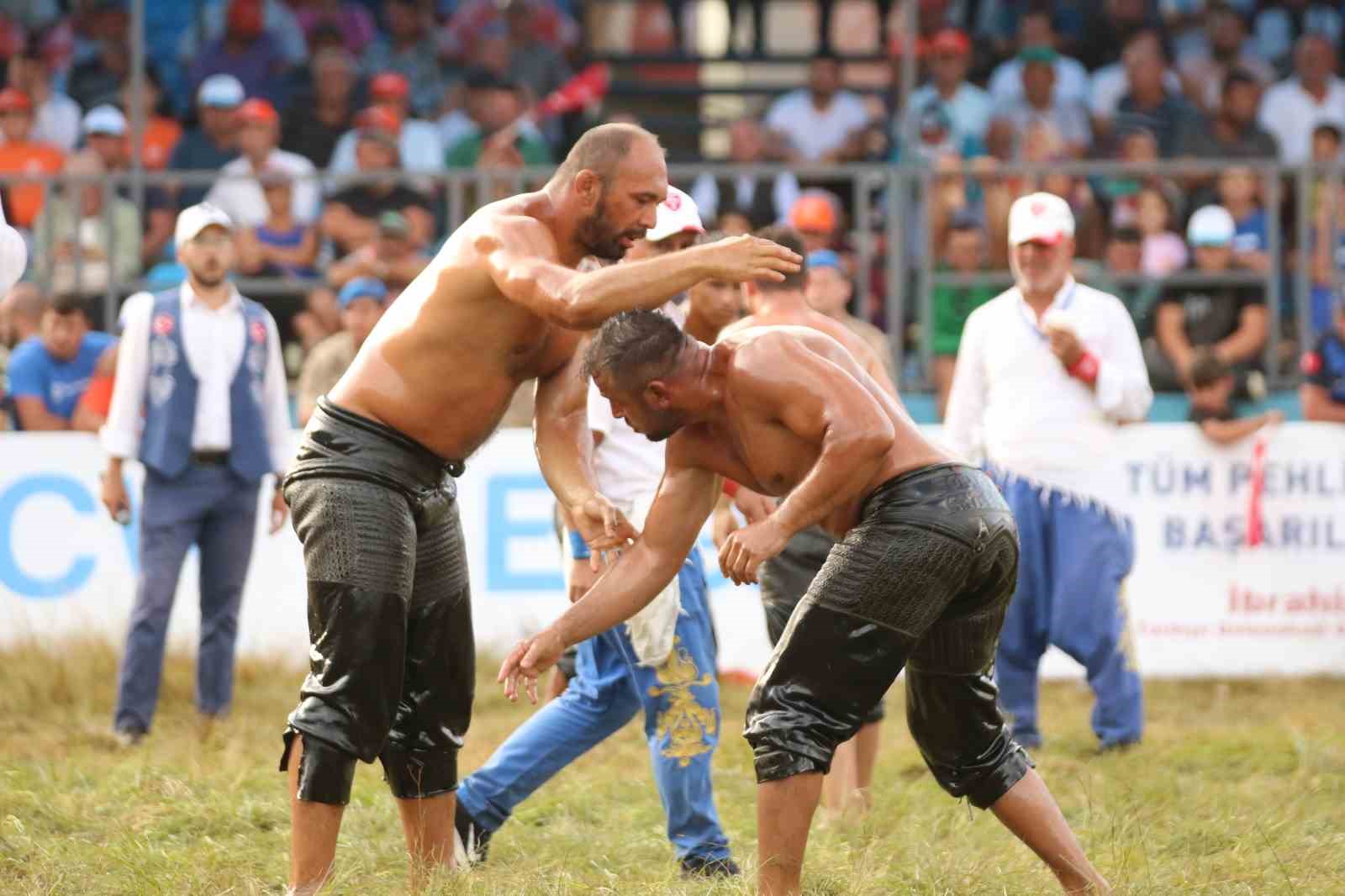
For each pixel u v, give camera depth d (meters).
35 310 18.56
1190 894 8.54
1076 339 13.16
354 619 8.07
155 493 13.91
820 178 21.78
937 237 19.95
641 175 7.98
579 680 9.84
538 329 8.18
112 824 10.13
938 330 19.36
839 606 7.85
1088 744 13.55
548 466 8.48
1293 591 16.56
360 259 19.34
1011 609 13.31
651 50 27.84
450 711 8.79
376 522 8.12
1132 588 16.58
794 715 7.86
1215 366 16.61
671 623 9.34
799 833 7.83
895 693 15.46
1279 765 12.31
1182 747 13.01
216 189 20.45
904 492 7.90
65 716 14.56
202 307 14.03
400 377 8.18
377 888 8.80
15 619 16.30
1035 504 13.31
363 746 8.12
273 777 11.49
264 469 14.20
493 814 9.66
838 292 13.73
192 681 15.40
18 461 16.42
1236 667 16.56
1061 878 8.29
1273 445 16.56
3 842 9.62
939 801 11.06
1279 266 19.58
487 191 19.52
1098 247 20.42
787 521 7.64
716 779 11.84
